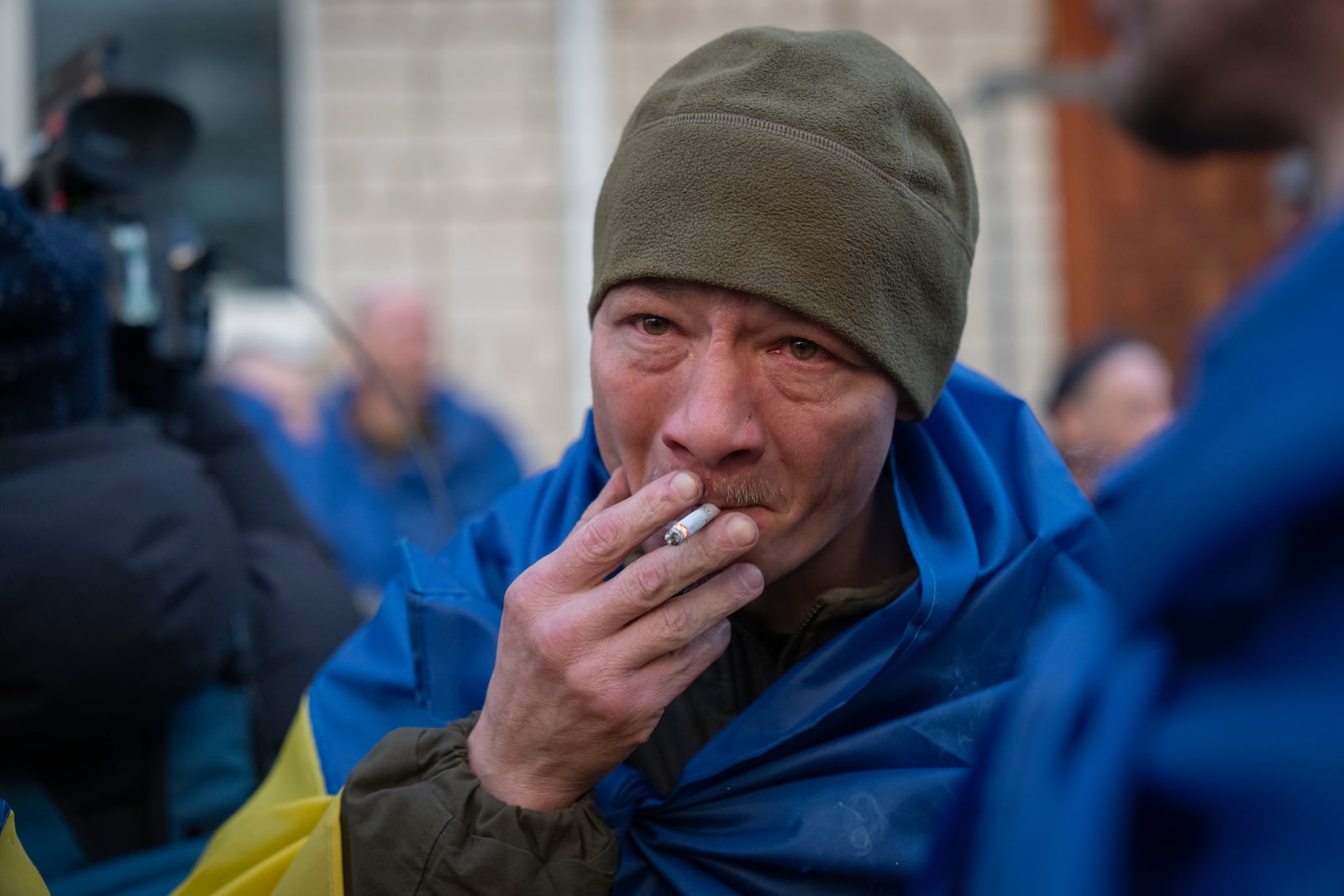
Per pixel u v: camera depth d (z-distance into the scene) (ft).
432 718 3.43
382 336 11.24
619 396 3.01
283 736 4.54
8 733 3.87
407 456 11.23
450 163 13.92
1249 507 1.66
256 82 13.98
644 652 2.89
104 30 13.92
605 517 2.92
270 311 13.78
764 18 13.76
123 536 3.92
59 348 4.12
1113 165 14.29
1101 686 1.97
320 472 10.89
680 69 3.15
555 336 13.96
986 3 13.70
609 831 3.01
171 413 5.33
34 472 4.01
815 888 3.09
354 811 3.04
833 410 2.93
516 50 13.89
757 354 2.91
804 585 3.40
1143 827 1.83
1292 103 1.92
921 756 3.19
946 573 3.28
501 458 11.68
